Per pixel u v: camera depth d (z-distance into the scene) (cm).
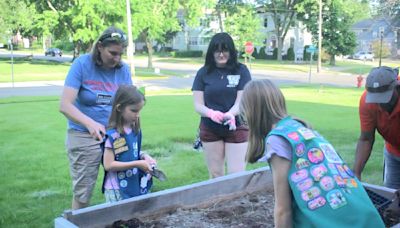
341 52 4678
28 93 1866
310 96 1739
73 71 346
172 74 3247
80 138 353
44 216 453
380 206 292
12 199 504
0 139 854
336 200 203
